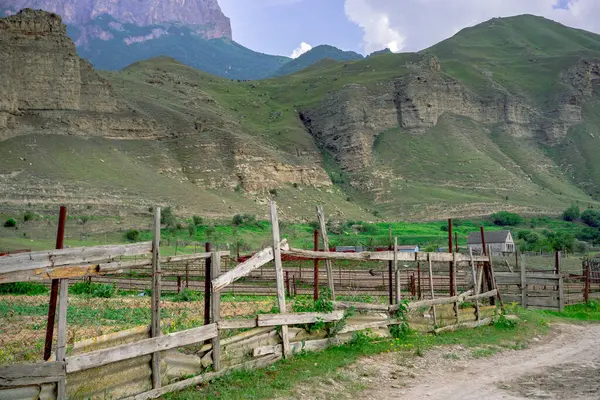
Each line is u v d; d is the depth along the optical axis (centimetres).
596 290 3180
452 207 16662
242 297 2764
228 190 15338
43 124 14350
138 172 14100
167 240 8581
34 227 9362
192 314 1964
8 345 1302
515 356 1413
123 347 830
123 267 862
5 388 708
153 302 898
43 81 14888
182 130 16950
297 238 10744
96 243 8156
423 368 1219
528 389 1059
